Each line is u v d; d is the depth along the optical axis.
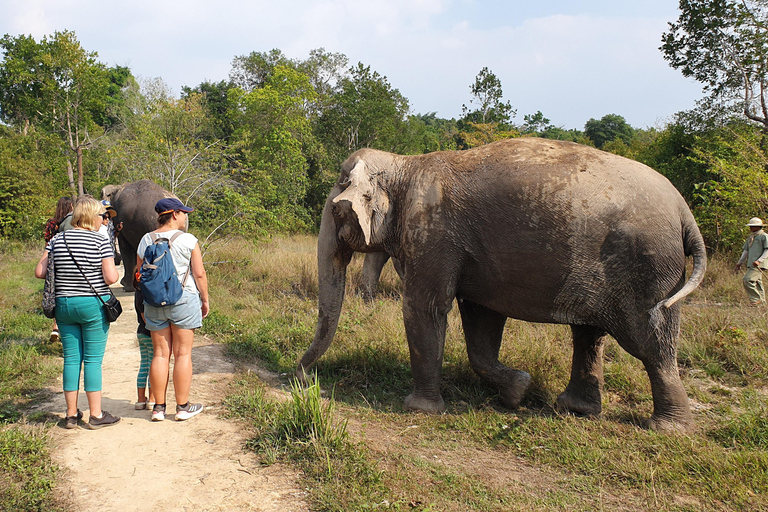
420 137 35.53
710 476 3.33
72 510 2.85
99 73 27.94
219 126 31.94
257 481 3.17
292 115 26.83
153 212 8.91
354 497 2.95
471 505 3.03
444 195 4.49
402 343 5.99
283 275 10.22
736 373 5.48
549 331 6.47
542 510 2.99
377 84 30.61
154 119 22.47
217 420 4.07
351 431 4.08
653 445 3.77
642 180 4.07
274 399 4.48
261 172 18.06
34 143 27.69
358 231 4.93
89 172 29.61
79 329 3.88
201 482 3.15
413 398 4.73
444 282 4.52
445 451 3.84
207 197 12.62
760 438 3.84
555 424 4.22
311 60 36.75
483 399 5.02
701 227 12.49
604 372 5.39
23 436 3.49
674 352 4.13
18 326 6.69
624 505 3.09
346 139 31.36
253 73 39.53
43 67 26.72
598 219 4.00
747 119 17.06
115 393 4.66
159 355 3.98
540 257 4.14
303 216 22.12
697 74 17.95
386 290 8.99
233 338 6.52
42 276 3.92
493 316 5.00
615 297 4.08
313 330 6.62
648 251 3.96
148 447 3.59
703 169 15.74
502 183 4.26
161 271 3.79
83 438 3.70
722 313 6.91
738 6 16.64
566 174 4.11
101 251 3.84
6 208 18.27
